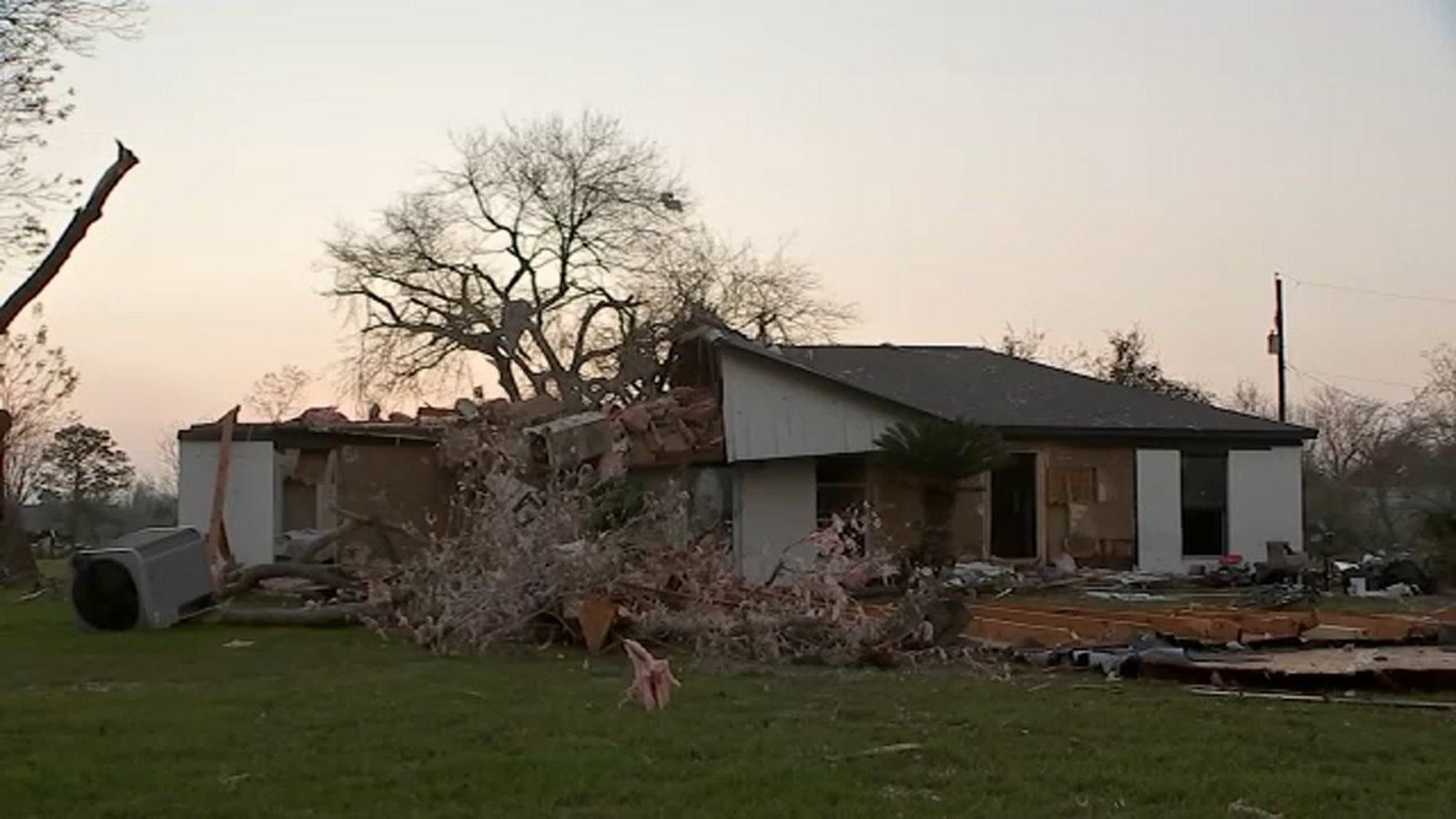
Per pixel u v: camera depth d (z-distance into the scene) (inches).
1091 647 470.3
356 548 941.2
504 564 521.0
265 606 705.0
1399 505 1293.1
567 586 518.3
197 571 634.2
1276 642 489.4
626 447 895.7
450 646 510.9
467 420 968.3
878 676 427.5
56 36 772.6
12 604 780.0
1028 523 970.7
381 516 940.0
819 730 315.6
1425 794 250.4
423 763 279.3
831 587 479.8
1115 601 758.5
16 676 441.1
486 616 511.2
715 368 1088.8
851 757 282.0
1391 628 520.4
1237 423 1023.6
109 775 269.3
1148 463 990.4
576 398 1360.7
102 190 658.2
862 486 974.4
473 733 313.7
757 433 996.6
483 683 406.6
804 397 983.6
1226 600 761.6
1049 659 456.4
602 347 1774.1
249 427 1043.9
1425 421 1579.7
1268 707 352.8
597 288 1812.3
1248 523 1010.1
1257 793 249.9
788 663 461.7
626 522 615.2
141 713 346.6
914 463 878.4
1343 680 387.9
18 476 1434.5
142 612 605.3
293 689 395.2
